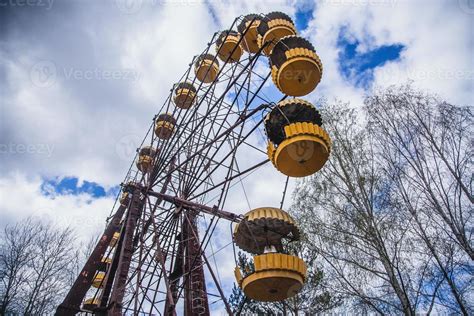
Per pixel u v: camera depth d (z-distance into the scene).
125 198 22.30
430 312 14.71
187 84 20.81
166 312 15.14
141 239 16.02
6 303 23.80
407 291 15.56
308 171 11.34
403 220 17.02
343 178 18.84
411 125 19.00
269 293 10.32
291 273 9.83
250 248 12.02
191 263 15.54
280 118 12.23
